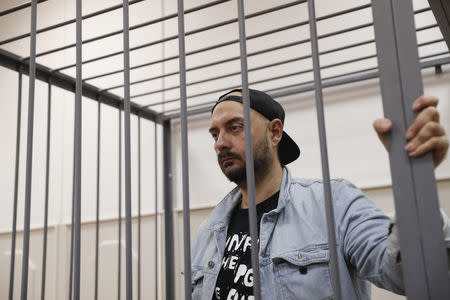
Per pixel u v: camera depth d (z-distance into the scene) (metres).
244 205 1.21
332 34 1.32
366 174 1.54
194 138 1.86
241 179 1.12
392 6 0.54
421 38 1.55
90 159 2.07
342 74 1.54
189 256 0.61
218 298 1.07
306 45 1.71
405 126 0.51
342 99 1.62
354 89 1.60
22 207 2.21
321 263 0.97
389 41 0.54
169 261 1.79
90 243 2.00
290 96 1.70
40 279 2.08
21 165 2.24
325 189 0.55
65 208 2.09
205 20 1.91
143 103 1.99
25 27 2.36
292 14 1.75
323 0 1.70
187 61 1.92
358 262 0.87
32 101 0.78
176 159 1.88
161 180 1.91
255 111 1.13
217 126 1.13
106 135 2.05
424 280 0.48
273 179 1.15
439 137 0.50
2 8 2.46
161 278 1.82
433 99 0.50
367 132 1.56
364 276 0.85
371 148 1.54
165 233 1.81
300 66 1.71
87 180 2.06
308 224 1.04
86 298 1.94
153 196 1.91
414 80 0.52
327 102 1.64
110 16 2.14
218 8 1.89
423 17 1.55
